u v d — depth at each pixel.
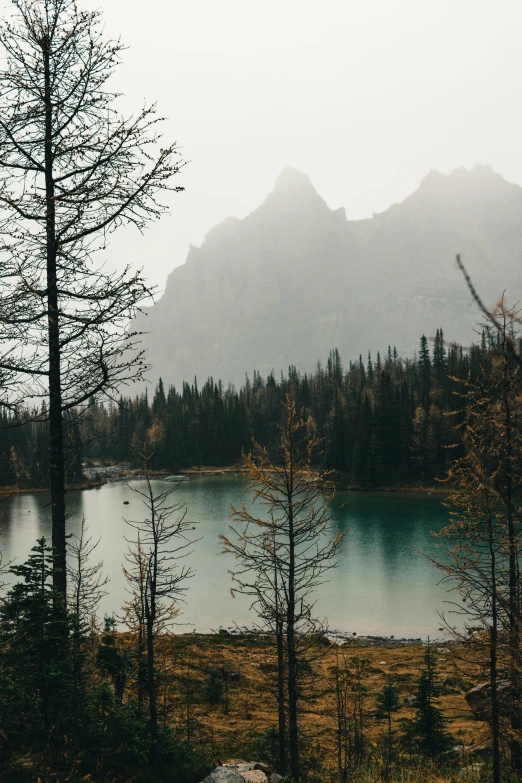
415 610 46.50
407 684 32.81
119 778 12.80
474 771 17.17
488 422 13.06
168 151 11.24
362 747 22.61
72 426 13.02
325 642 40.19
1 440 11.13
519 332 2.88
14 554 58.47
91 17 11.40
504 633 13.92
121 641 24.39
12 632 12.67
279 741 20.28
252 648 40.16
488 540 15.10
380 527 76.56
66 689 13.37
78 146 11.43
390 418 122.94
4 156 11.03
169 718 24.88
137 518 83.69
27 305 10.62
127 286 10.91
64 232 11.55
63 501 13.09
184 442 178.62
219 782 14.52
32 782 11.07
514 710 14.50
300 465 16.42
